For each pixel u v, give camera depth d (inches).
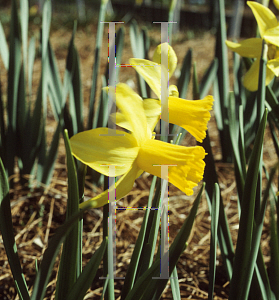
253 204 17.1
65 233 14.6
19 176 31.0
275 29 18.5
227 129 35.0
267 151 43.4
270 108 20.8
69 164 15.2
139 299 16.3
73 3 171.6
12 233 16.5
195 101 17.3
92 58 92.4
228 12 149.3
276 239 18.7
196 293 22.8
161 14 142.6
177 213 31.4
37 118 30.1
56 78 30.6
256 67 20.9
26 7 28.1
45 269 14.9
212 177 20.1
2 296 22.3
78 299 16.0
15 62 27.5
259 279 18.3
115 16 127.2
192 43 112.0
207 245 27.6
